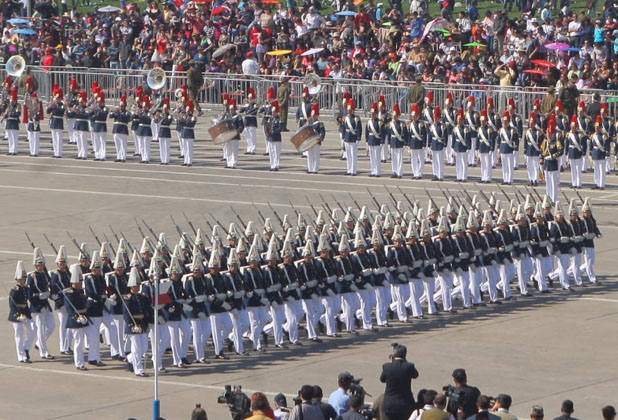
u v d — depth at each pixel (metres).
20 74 178.88
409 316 106.44
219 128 165.12
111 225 137.25
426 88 182.00
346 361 93.75
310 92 173.50
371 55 194.88
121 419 81.19
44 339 95.25
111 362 94.75
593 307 107.94
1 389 87.94
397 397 72.50
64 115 178.88
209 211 142.88
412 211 113.00
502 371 90.69
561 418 68.50
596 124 154.00
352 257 101.44
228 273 96.00
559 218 113.38
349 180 159.50
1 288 113.75
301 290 98.75
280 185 156.62
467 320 104.81
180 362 93.44
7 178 163.38
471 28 199.00
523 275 111.38
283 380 89.44
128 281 92.75
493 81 183.88
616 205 145.62
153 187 156.50
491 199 115.50
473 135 158.50
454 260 107.12
